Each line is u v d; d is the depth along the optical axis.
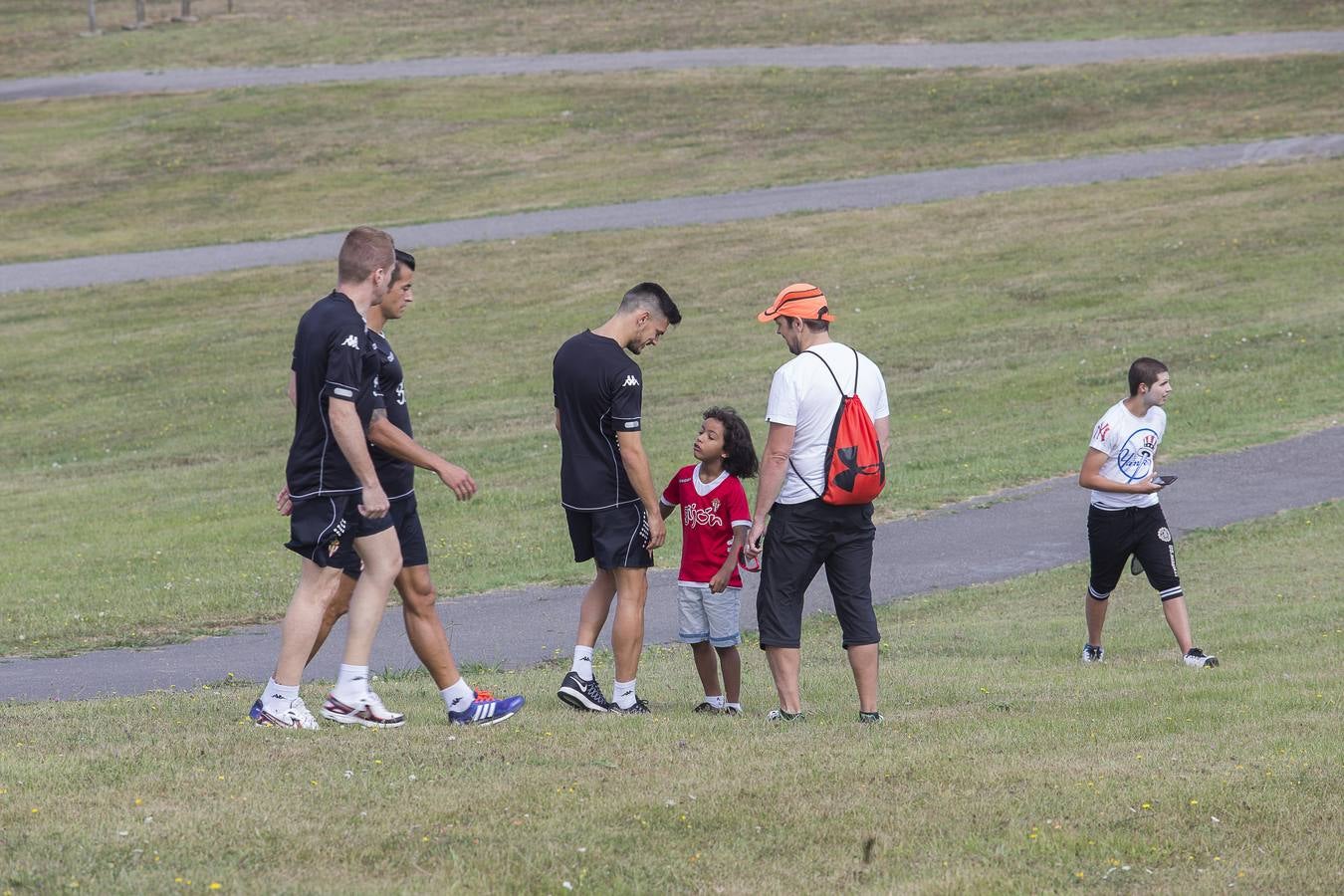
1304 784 20.42
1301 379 79.19
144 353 112.81
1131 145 153.62
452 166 172.25
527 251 133.88
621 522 27.27
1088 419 75.06
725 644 29.22
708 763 21.89
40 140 194.88
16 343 117.81
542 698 30.42
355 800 19.47
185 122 198.62
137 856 17.00
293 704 25.30
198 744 23.03
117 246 149.88
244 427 91.56
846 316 105.31
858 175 153.12
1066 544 53.84
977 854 17.66
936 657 37.34
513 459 76.31
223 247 146.88
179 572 55.88
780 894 16.31
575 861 17.17
